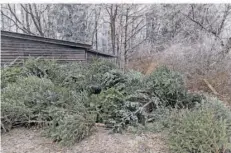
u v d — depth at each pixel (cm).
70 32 1454
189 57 845
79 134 298
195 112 291
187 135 255
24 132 328
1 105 326
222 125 254
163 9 1123
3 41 654
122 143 288
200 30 938
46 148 284
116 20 1355
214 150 243
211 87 604
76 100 360
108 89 382
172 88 397
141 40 1384
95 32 1494
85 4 1384
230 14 923
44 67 519
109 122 332
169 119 312
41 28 1462
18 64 605
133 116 337
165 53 977
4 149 280
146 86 411
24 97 362
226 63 727
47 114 339
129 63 1178
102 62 490
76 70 516
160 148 274
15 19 1477
